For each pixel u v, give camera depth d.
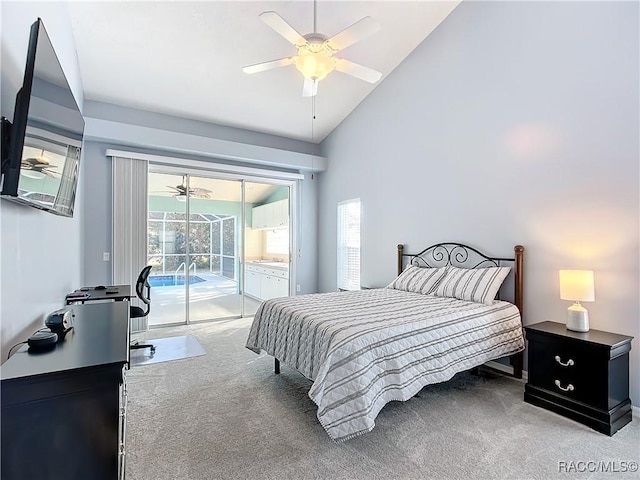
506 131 3.21
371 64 4.35
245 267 5.56
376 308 2.79
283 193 5.92
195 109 4.71
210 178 5.24
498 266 3.29
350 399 1.91
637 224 2.38
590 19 2.62
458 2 3.61
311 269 6.17
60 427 1.08
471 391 2.75
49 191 1.76
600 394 2.16
